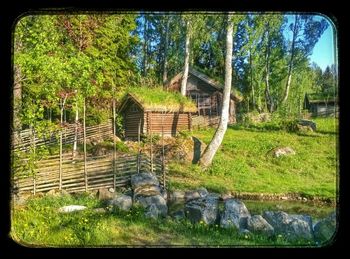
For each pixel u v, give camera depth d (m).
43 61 6.40
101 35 15.03
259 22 25.03
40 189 9.62
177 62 26.89
